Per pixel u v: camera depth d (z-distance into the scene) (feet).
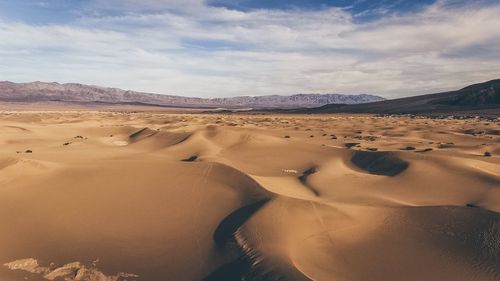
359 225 73.82
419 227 74.43
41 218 75.66
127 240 68.74
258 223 69.72
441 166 124.06
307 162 151.02
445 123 375.45
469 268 61.41
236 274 56.29
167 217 77.66
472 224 74.59
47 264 61.00
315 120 456.86
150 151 174.29
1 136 216.13
